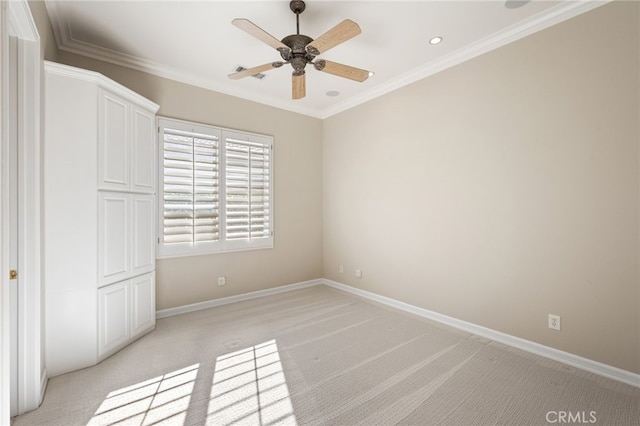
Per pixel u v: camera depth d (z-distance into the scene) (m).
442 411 1.85
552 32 2.46
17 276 1.82
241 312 3.60
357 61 3.25
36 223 1.86
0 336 1.19
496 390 2.06
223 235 3.87
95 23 2.58
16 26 1.72
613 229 2.19
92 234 2.34
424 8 2.39
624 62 2.13
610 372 2.20
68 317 2.25
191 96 3.63
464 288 3.10
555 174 2.46
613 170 2.18
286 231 4.51
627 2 2.11
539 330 2.56
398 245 3.77
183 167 3.53
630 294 2.12
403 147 3.69
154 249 3.11
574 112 2.35
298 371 2.31
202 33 2.74
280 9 2.41
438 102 3.30
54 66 2.16
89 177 2.32
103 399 1.96
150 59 3.22
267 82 3.77
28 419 1.77
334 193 4.72
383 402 1.94
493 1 2.31
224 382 2.16
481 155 2.94
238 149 3.99
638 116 2.08
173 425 1.73
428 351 2.63
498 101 2.80
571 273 2.39
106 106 2.45
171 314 3.48
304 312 3.61
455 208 3.16
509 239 2.75
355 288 4.38
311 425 1.74
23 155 1.83
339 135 4.61
